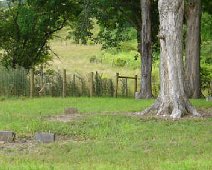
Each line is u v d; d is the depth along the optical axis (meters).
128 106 30.36
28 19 43.56
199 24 40.09
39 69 48.62
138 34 43.12
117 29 47.53
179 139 19.22
